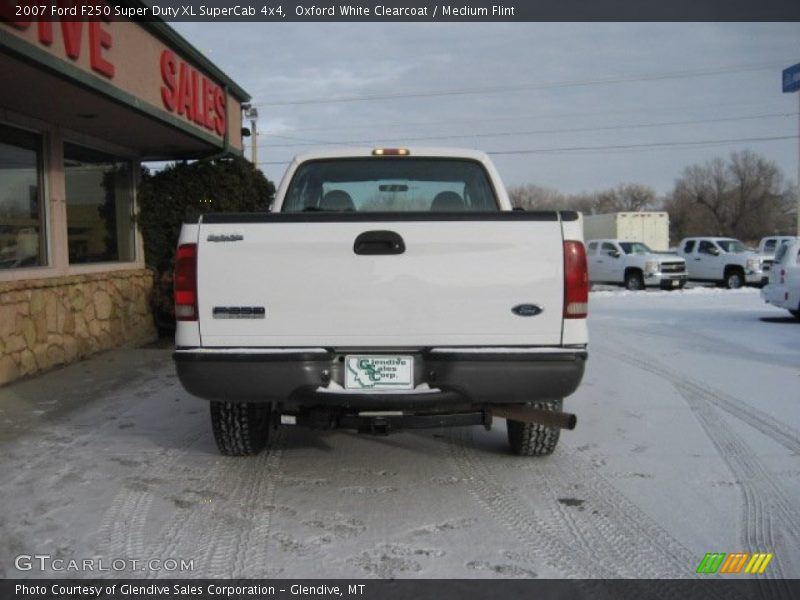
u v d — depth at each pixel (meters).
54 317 8.45
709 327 13.12
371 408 4.23
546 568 3.52
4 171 7.82
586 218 37.25
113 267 10.09
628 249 26.67
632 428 6.02
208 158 11.08
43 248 8.55
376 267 4.07
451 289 4.07
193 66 9.53
